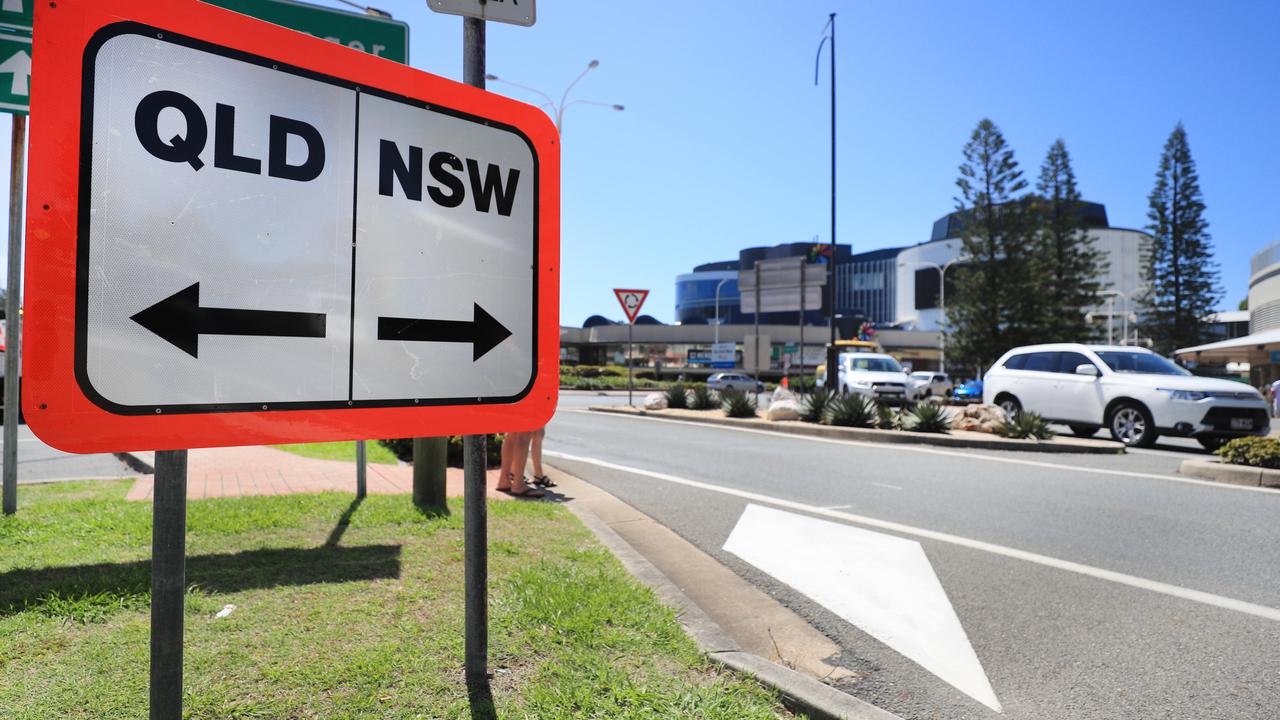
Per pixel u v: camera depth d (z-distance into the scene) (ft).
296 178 6.55
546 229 8.73
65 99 5.27
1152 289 199.62
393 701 8.22
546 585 12.23
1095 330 194.08
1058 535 18.88
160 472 5.76
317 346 6.67
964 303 160.04
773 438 43.34
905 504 22.90
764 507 22.29
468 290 7.95
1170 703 9.68
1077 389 42.27
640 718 8.09
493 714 8.02
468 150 7.98
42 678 8.29
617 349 235.81
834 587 14.49
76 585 11.01
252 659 9.07
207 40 6.01
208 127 6.00
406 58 20.06
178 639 5.84
